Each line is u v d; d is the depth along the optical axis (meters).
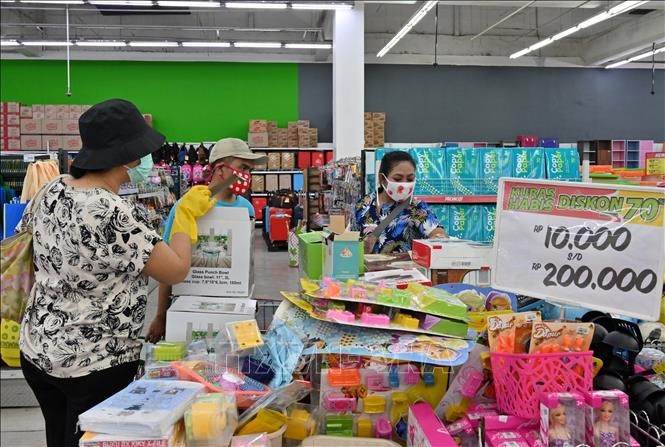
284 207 12.78
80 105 14.40
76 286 1.69
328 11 14.08
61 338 1.69
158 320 2.14
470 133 16.91
